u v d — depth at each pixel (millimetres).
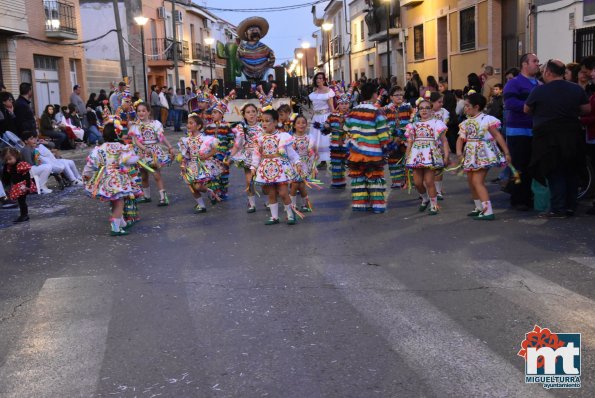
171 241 7852
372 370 4031
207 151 9523
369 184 9062
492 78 14102
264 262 6641
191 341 4621
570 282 5570
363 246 7137
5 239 8375
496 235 7352
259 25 18266
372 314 4996
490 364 4051
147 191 10969
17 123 13734
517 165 8750
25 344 4691
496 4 20172
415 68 29312
